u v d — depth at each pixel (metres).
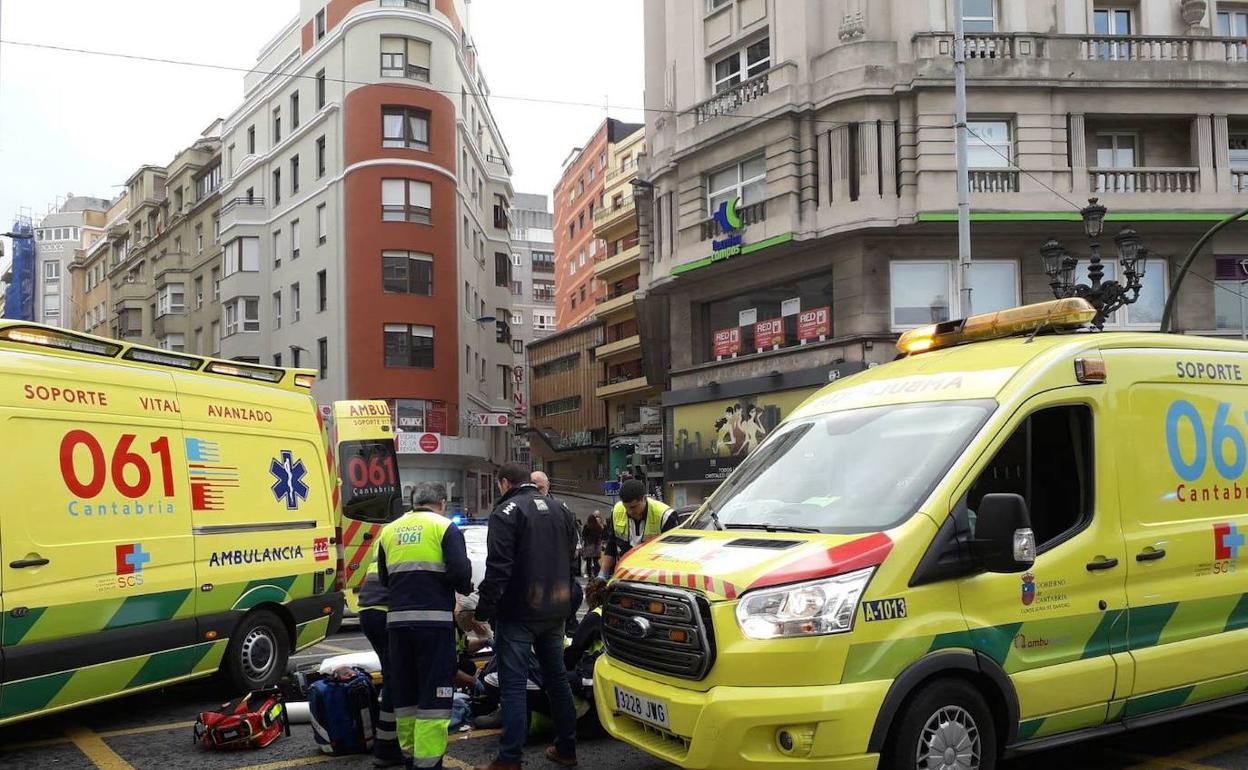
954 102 20.84
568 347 66.38
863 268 21.28
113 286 63.34
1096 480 5.08
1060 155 21.08
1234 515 5.65
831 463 5.20
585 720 6.36
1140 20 22.44
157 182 57.81
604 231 57.81
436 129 38.69
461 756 6.10
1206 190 21.42
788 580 4.23
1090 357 5.26
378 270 37.03
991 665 4.47
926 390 5.27
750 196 23.59
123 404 6.80
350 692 6.19
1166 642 5.20
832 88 21.58
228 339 44.03
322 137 39.72
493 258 50.88
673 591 4.47
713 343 25.53
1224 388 5.87
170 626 6.96
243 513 7.82
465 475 40.84
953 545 4.47
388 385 36.78
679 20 25.72
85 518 6.36
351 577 13.67
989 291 21.56
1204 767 5.45
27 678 5.88
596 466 63.06
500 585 5.34
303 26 41.25
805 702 4.05
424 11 39.06
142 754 6.26
